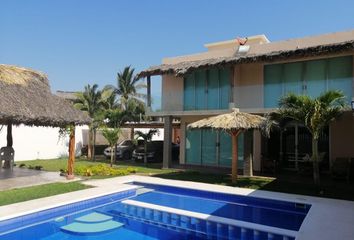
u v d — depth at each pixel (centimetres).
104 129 2036
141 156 2288
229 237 788
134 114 2800
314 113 1131
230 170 1770
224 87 1772
